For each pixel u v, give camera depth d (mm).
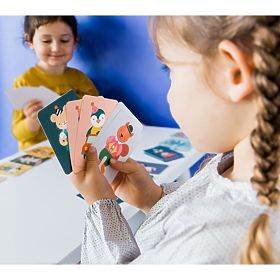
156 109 1936
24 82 1894
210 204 567
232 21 484
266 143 477
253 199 541
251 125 529
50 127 749
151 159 1426
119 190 867
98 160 783
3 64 2102
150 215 723
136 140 858
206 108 537
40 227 992
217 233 531
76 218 1034
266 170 491
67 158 762
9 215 1049
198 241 538
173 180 1320
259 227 488
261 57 454
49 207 1092
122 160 847
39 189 1198
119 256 654
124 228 708
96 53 1957
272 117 467
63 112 776
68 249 903
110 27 1896
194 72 533
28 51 2033
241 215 535
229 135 553
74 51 1985
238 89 484
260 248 478
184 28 525
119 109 824
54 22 1808
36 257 874
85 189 742
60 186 1215
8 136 2193
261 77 457
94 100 789
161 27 559
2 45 2068
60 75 1931
